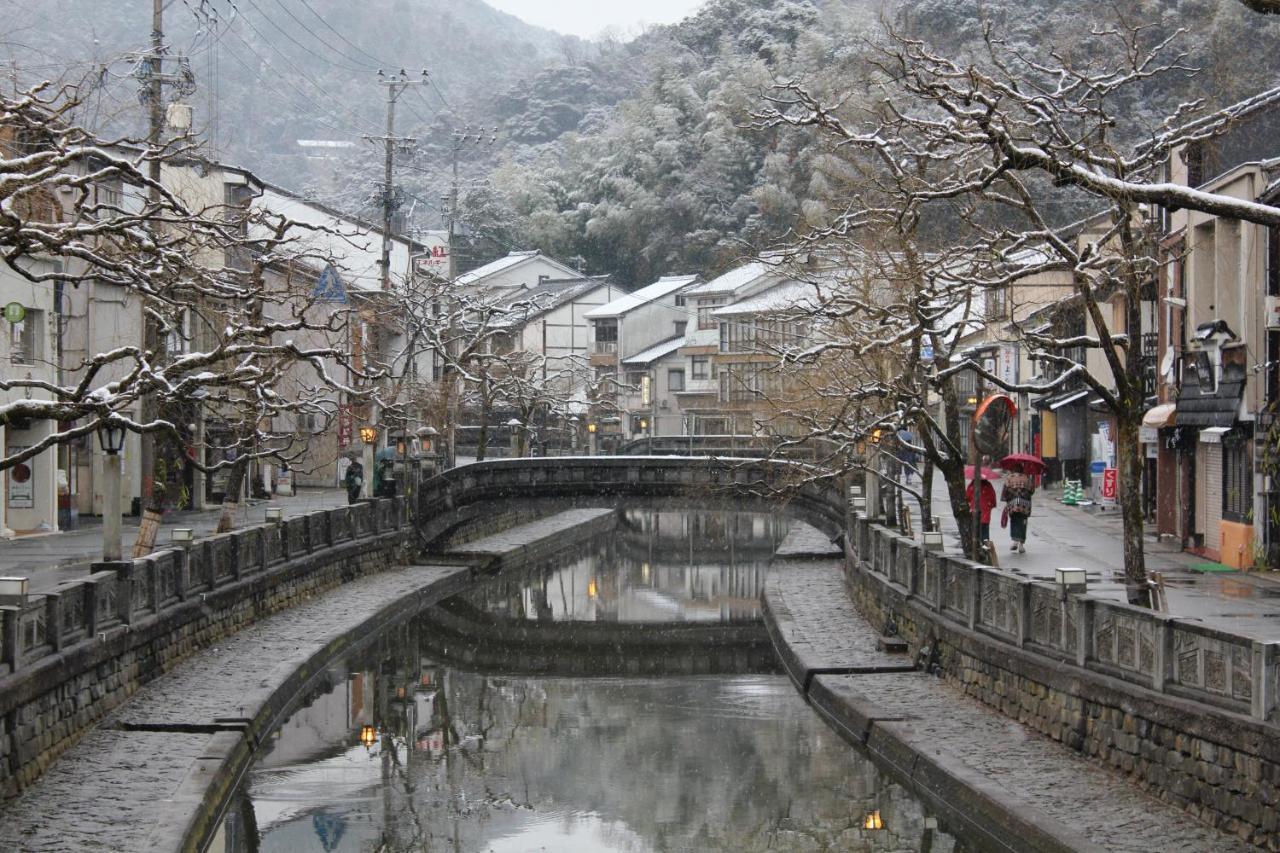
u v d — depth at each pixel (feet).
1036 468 104.53
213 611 85.15
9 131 65.41
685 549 196.44
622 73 477.36
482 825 58.54
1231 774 42.65
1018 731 61.00
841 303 87.86
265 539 99.50
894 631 88.12
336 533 120.98
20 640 51.39
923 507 99.30
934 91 50.16
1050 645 58.85
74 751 57.00
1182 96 144.87
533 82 473.26
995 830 48.37
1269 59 139.74
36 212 84.79
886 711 67.15
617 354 285.02
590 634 115.65
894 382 85.15
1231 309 98.89
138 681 69.31
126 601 67.05
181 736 60.70
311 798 61.82
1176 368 112.57
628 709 83.92
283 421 177.37
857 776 64.18
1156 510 126.93
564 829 58.18
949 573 74.95
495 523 189.47
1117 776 51.19
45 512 120.98
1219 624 67.21
